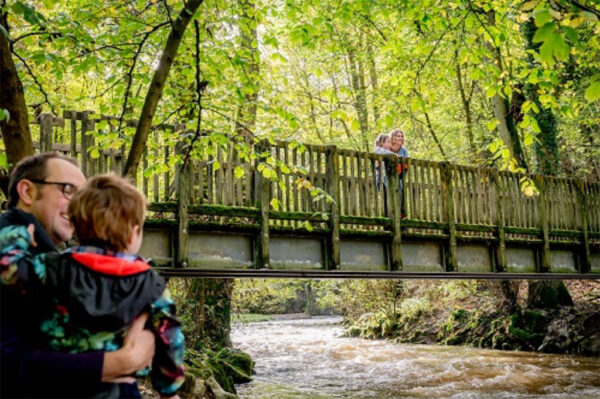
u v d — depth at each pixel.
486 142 19.19
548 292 16.55
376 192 9.33
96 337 1.62
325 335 22.55
